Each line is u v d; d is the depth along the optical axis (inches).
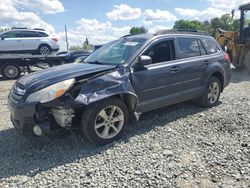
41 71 201.3
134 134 207.0
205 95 262.5
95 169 159.2
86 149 183.9
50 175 154.7
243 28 527.2
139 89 204.5
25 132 176.6
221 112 255.8
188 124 226.7
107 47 239.1
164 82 221.0
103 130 188.9
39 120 172.9
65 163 167.0
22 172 158.7
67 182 147.6
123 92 190.2
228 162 164.1
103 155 175.2
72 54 729.6
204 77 256.8
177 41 240.1
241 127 218.4
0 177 154.3
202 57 257.4
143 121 232.8
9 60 596.7
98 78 184.1
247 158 168.4
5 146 193.2
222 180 146.0
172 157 171.2
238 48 535.2
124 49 219.9
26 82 182.7
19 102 174.2
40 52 668.7
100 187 142.3
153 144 189.6
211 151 178.4
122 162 166.2
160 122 231.3
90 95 177.2
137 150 181.2
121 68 198.5
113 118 192.1
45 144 193.6
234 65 542.3
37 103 168.7
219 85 276.8
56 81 173.6
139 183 144.7
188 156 172.1
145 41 219.9
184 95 240.1
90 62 223.5
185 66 236.8
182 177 149.2
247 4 512.7
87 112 179.0
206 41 270.5
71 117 175.5
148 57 203.3
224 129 215.3
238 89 370.9
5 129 226.8
